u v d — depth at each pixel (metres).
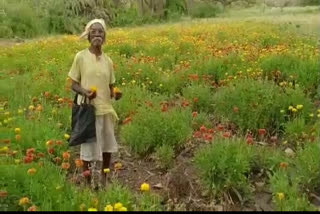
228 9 37.50
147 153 6.29
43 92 8.68
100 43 5.40
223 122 7.06
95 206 4.56
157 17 31.03
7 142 5.93
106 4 28.48
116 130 7.28
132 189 5.49
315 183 5.24
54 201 4.71
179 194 5.33
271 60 9.58
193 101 7.86
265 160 5.74
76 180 5.59
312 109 7.30
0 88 8.99
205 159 5.33
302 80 8.52
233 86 7.68
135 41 14.41
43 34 23.34
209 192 5.23
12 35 21.81
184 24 23.94
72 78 5.43
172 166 5.93
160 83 9.22
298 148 6.07
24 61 12.20
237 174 5.18
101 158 5.41
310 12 29.59
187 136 6.38
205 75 9.17
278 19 23.97
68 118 7.14
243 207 5.05
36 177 5.04
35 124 6.76
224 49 11.66
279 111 6.87
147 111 6.92
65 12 25.69
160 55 12.20
